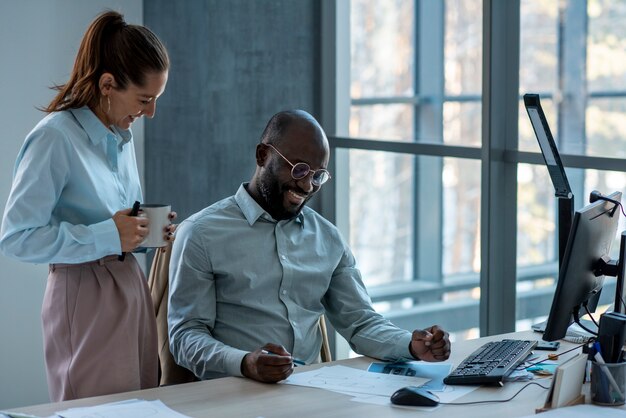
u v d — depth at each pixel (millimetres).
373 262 4734
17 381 3713
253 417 1803
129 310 2184
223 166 3887
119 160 2279
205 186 3859
